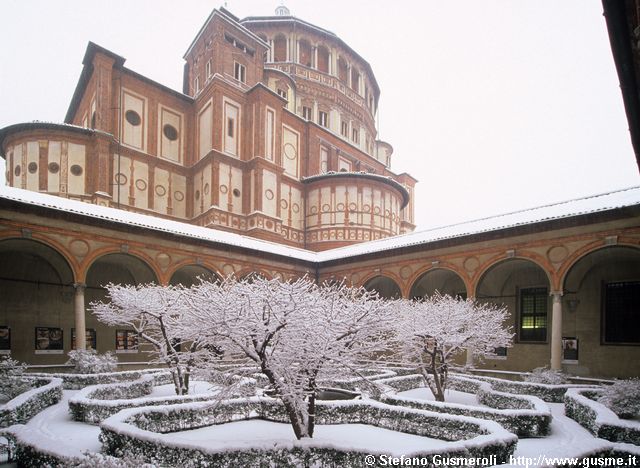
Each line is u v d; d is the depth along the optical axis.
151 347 25.17
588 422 11.40
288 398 8.67
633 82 6.13
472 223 24.92
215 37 36.31
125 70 32.78
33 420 11.47
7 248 20.64
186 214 35.44
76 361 18.56
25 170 29.00
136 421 9.73
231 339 8.87
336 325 9.26
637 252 19.56
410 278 25.17
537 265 21.80
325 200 38.44
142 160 33.03
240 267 26.03
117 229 21.33
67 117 40.69
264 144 35.44
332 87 47.97
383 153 59.09
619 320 20.88
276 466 7.49
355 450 7.37
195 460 7.30
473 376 18.88
